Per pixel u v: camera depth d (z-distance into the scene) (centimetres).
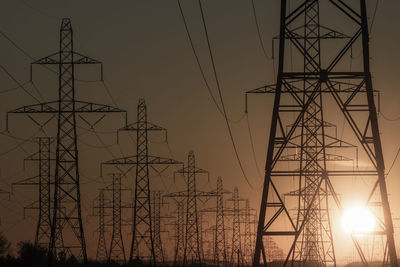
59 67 10325
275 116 8938
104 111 10325
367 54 8919
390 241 8925
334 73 8925
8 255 12612
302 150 10900
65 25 10375
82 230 10406
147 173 12862
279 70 8906
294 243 9112
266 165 9081
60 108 10288
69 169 10362
